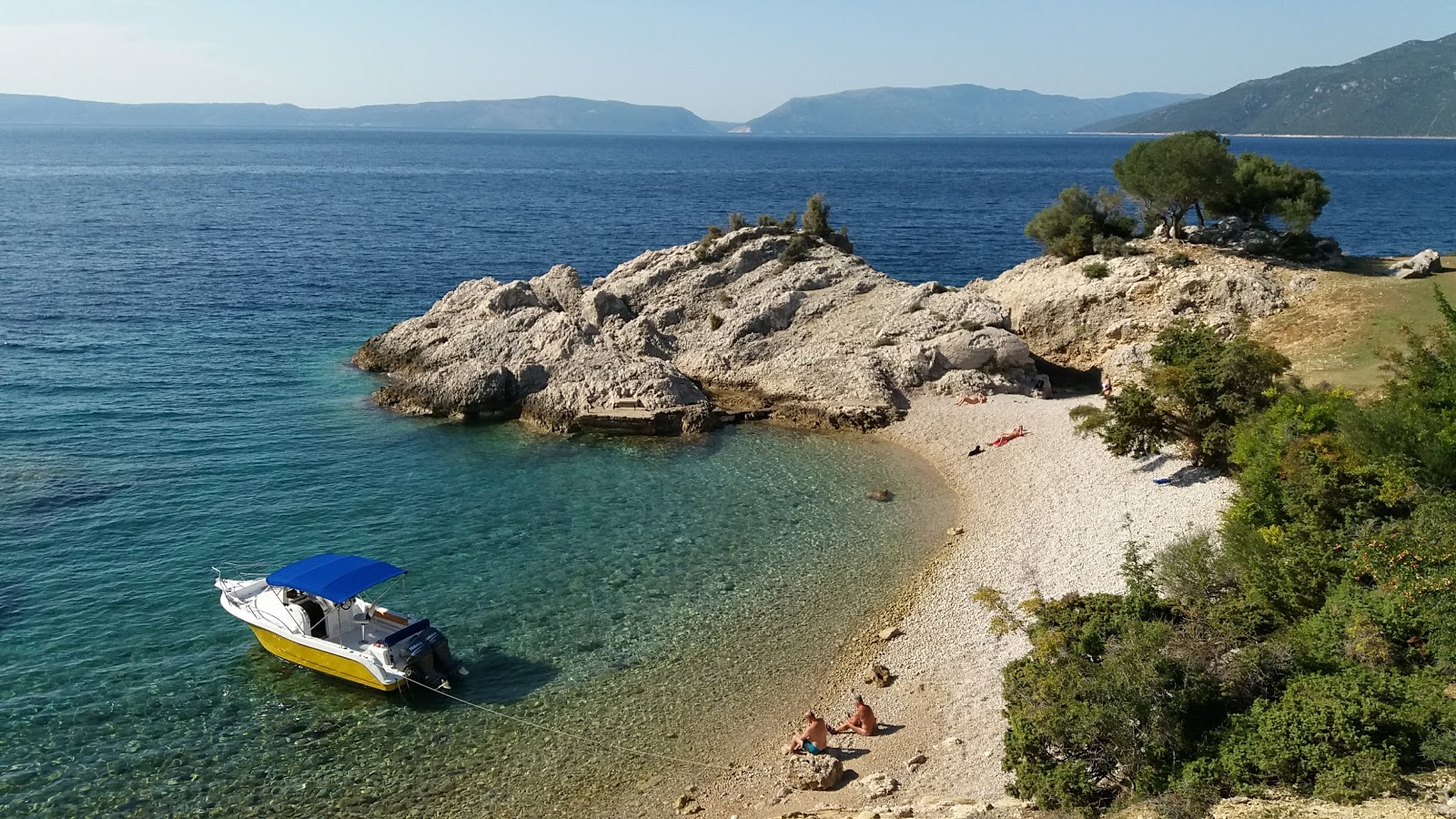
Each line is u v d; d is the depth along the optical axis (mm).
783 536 39281
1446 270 60844
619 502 42688
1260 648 21141
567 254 115500
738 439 52094
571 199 186375
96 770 24078
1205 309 59594
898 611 32781
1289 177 69188
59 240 108000
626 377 54375
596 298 65688
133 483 42375
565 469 46844
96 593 32812
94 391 54938
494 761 25062
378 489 43344
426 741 25828
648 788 24062
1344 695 18547
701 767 24891
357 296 85938
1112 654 21875
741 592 34438
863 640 31031
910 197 193375
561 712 27219
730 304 67188
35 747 24781
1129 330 60125
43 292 79812
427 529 39281
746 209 169875
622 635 31391
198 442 48031
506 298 63438
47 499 40156
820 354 58469
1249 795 17656
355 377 61125
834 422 53938
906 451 50094
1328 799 16672
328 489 43062
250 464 45531
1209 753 19125
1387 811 15820
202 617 31672
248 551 36500
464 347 59312
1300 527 27500
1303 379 47312
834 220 145875
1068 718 20250
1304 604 24219
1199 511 36625
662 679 28906
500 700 27734
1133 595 25219
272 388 57969
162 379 58094
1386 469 28609
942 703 26969
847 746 25422
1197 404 40844
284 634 28672
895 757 24641
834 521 40938
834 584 34969
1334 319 54719
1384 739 17562
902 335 58844
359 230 129250
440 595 33781
